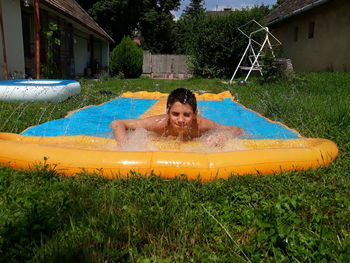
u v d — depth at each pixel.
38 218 1.60
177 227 1.64
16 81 6.75
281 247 1.48
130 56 17.08
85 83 11.27
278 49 11.59
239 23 15.48
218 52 15.99
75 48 16.77
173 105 2.93
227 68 16.33
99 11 27.36
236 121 4.62
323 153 2.59
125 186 2.13
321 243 1.44
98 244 1.47
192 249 1.48
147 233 1.59
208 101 6.83
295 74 10.15
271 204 1.85
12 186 2.03
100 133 3.80
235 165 2.34
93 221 1.63
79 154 2.38
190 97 2.95
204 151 2.89
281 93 7.51
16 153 2.45
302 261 1.38
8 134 3.09
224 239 1.56
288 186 2.15
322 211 1.82
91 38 17.88
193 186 2.10
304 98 6.29
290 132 3.76
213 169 2.29
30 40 10.51
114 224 1.61
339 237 1.57
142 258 1.39
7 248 1.40
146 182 2.12
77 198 1.88
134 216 1.69
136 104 6.27
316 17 12.41
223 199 1.92
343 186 2.14
